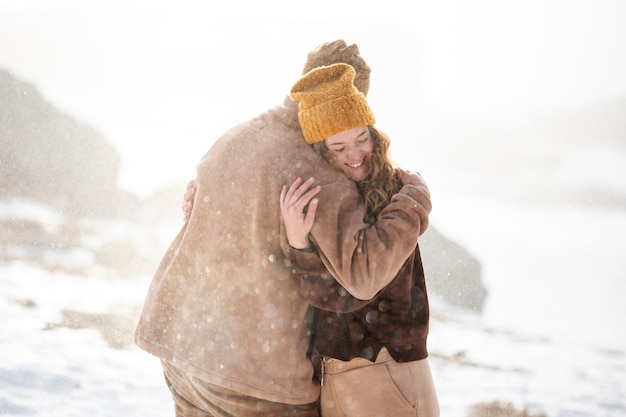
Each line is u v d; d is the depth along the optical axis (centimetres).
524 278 2377
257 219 330
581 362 1058
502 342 1142
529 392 829
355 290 318
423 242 1540
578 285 2323
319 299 327
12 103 1892
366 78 354
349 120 319
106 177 1841
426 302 346
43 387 588
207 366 332
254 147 336
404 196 323
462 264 1512
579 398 830
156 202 1847
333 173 328
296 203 314
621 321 1664
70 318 834
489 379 866
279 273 332
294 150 331
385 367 334
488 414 707
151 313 348
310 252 324
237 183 335
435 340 1078
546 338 1270
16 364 633
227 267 334
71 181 1822
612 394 868
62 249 1284
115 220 1720
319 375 345
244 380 329
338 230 318
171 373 357
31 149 1838
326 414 348
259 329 331
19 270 1073
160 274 356
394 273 321
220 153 343
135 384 629
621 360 1114
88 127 1917
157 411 573
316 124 321
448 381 827
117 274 1165
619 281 2477
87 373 639
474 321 1348
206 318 336
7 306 851
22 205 1664
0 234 1300
